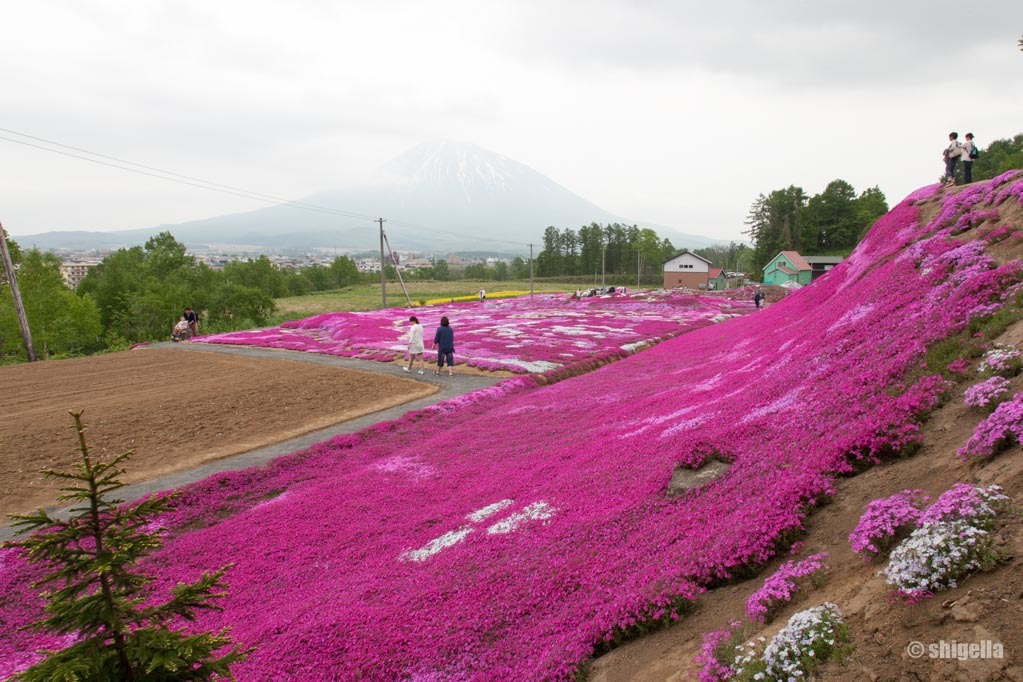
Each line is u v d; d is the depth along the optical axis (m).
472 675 7.09
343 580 10.54
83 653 5.18
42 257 86.94
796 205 143.75
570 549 9.46
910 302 14.59
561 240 199.75
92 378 30.33
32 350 41.31
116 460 5.53
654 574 7.82
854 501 7.87
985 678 4.32
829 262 121.75
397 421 21.80
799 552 7.32
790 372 14.50
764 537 7.53
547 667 6.77
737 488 9.45
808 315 24.28
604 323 54.59
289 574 11.27
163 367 33.66
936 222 20.19
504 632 7.86
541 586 8.60
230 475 16.50
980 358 9.84
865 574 6.19
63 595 5.32
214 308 89.62
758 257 150.12
